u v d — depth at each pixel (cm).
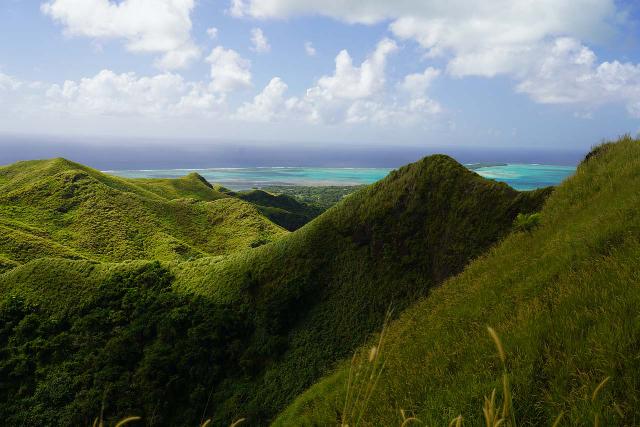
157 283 5647
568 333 587
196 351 4316
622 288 627
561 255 1053
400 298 4222
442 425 560
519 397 521
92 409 3934
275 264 5144
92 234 10556
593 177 1847
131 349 4547
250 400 3822
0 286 5791
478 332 898
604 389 443
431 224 4578
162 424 3784
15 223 9944
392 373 998
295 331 4434
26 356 4603
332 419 1228
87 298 5422
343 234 5069
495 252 1903
